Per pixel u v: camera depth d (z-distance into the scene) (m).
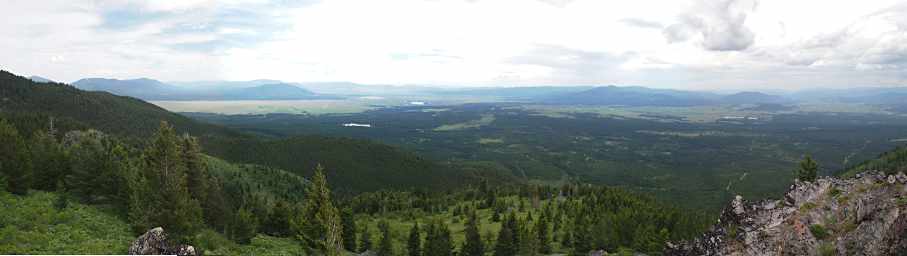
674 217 117.94
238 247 65.44
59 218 53.78
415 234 99.69
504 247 100.50
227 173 183.38
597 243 105.12
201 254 54.09
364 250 102.25
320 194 72.38
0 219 48.00
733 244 46.06
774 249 43.31
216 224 70.94
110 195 65.31
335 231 67.12
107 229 55.34
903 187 43.78
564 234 113.81
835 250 41.53
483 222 140.62
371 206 160.00
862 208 43.44
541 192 177.88
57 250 44.34
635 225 111.06
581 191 176.75
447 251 95.38
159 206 55.53
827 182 47.47
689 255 49.81
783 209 46.44
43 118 157.75
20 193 60.12
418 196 185.75
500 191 193.25
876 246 41.06
